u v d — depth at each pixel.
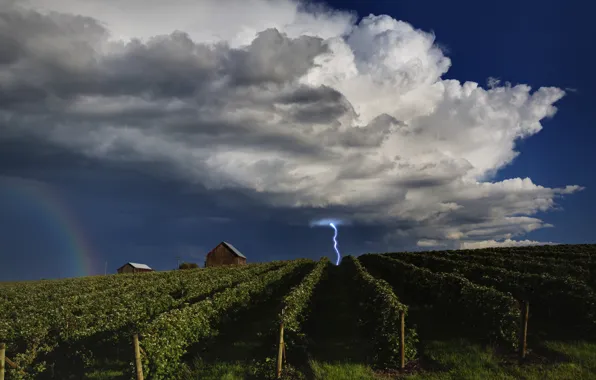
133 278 56.31
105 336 17.84
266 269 56.12
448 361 14.80
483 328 17.88
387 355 14.97
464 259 50.66
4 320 21.59
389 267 45.00
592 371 12.88
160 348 14.23
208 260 102.69
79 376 15.52
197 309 19.84
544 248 60.81
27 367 15.05
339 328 21.33
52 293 37.47
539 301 21.27
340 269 61.66
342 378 13.27
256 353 16.72
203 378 14.06
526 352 15.05
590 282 26.78
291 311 17.86
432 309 24.36
